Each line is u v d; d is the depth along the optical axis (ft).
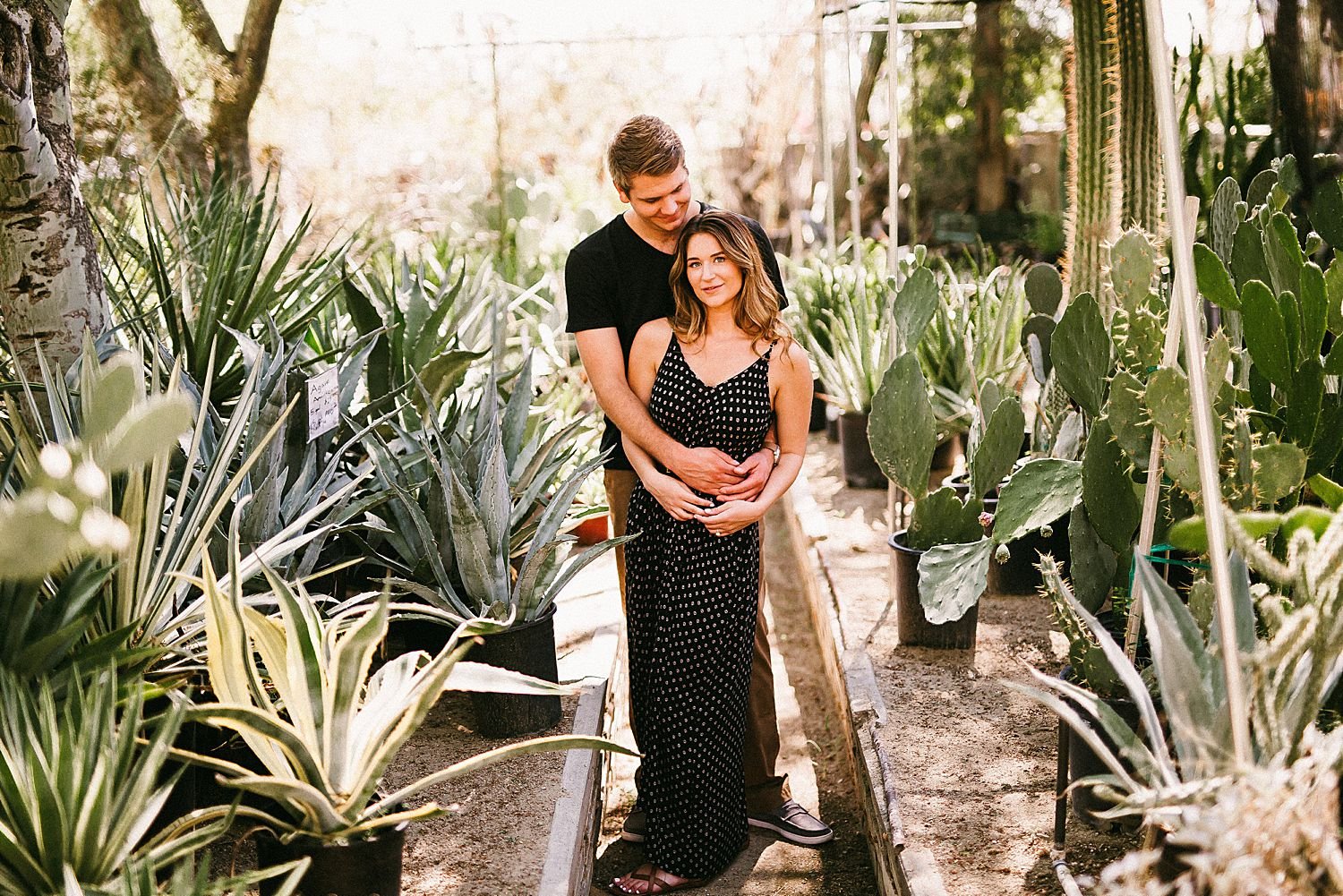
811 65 33.76
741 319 7.81
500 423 10.18
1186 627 5.83
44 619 6.32
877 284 18.98
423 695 5.85
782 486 8.21
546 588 9.07
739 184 35.76
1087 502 7.67
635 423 8.04
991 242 30.81
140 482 6.56
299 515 8.79
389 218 24.91
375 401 10.03
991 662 10.36
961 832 7.62
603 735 9.78
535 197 24.50
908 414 10.03
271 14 19.93
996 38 30.09
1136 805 5.10
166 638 7.20
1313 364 7.09
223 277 10.65
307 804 5.86
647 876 8.57
